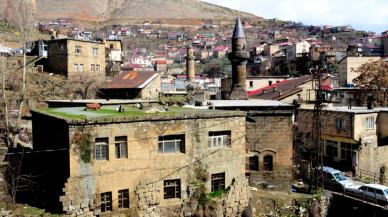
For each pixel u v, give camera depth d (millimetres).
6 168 32156
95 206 28531
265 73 117000
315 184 41438
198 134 31859
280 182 38656
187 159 31500
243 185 33969
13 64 68188
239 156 33844
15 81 57656
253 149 38219
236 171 33781
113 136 28984
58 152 29641
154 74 69312
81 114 31234
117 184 29250
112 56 100250
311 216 37125
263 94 63156
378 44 130250
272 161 38531
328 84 67250
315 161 43562
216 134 32938
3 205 29438
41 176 32531
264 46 153750
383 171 47906
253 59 134125
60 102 47469
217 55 189625
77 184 27969
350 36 194250
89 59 77250
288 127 38500
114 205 29250
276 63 119188
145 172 30125
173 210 31109
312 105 53969
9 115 50531
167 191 31234
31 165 33969
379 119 48250
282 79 79438
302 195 38312
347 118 46844
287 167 38719
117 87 66250
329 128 49406
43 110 36094
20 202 30328
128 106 37875
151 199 30406
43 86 65750
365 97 63094
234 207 33344
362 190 39438
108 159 29000
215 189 33000
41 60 76562
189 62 101562
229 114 32906
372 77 64625
